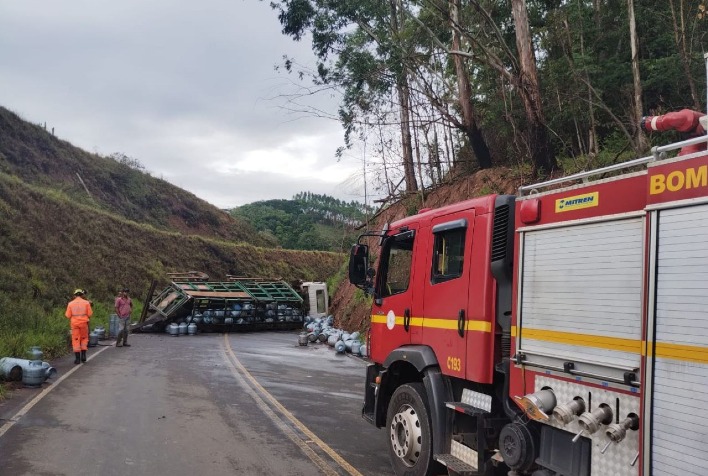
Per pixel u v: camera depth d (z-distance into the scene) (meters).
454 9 17.84
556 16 17.02
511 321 4.64
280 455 6.59
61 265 28.77
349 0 17.47
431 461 5.37
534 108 15.48
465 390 5.21
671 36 14.68
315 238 65.38
